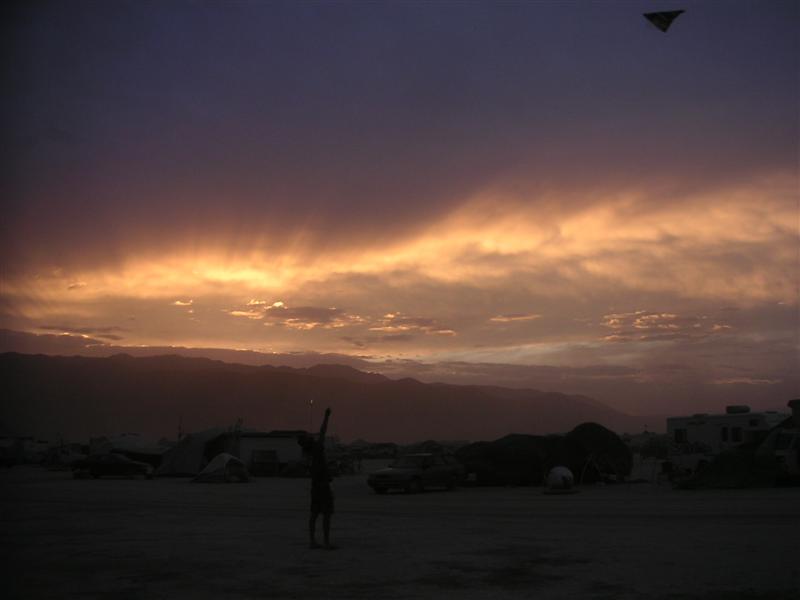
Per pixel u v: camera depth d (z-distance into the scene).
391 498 28.09
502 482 35.91
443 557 12.04
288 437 52.06
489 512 20.98
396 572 10.72
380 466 70.31
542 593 9.23
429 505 24.08
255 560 11.84
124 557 12.23
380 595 9.19
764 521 17.16
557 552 12.45
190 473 49.50
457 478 33.53
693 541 13.66
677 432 37.94
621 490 31.33
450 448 56.38
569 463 35.84
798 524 16.44
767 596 8.98
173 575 10.59
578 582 9.88
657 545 13.16
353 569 10.98
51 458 64.44
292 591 9.45
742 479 30.19
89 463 45.38
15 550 13.11
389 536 14.93
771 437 31.67
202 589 9.62
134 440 63.66
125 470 45.56
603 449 36.41
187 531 16.12
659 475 38.94
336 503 25.30
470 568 11.00
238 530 16.31
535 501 25.41
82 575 10.62
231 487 35.94
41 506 23.59
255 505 24.20
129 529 16.55
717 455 32.34
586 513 20.16
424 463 32.16
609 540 13.96
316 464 13.36
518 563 11.38
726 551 12.38
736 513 19.25
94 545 13.72
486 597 9.03
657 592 9.21
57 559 12.04
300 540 14.38
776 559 11.53
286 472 48.66
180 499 27.09
